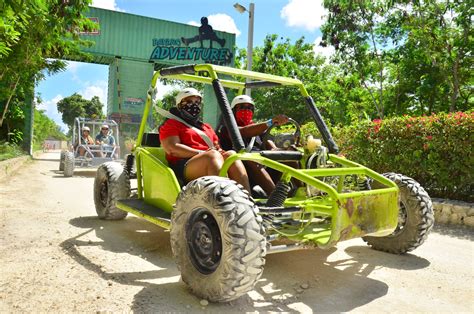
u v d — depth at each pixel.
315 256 4.39
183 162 4.23
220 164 3.68
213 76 3.90
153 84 4.94
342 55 19.31
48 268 3.70
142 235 5.04
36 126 48.78
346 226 3.12
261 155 3.66
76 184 10.37
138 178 5.03
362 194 3.25
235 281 2.79
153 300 3.07
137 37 25.64
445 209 6.67
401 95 20.22
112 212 5.63
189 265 3.21
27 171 13.84
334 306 3.10
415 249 4.64
